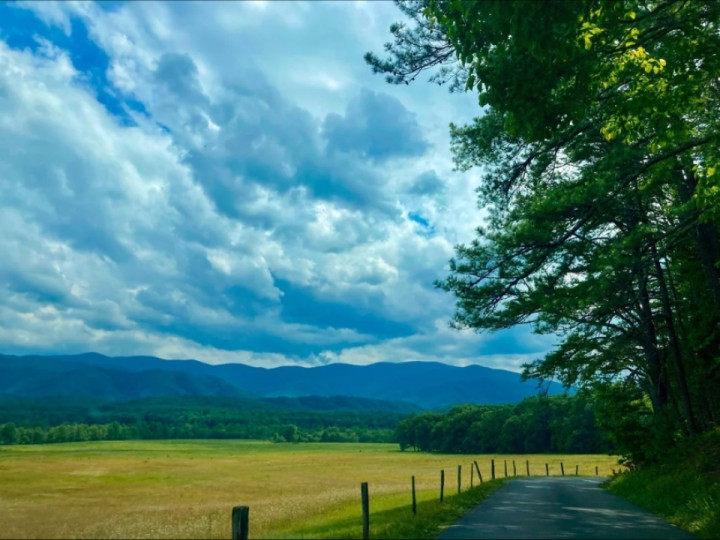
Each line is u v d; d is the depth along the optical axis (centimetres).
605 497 2338
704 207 1728
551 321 2803
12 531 1633
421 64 1691
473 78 1206
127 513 2369
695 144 1631
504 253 2103
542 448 13038
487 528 1364
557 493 2562
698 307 2723
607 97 1481
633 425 3011
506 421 13712
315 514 2056
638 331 2967
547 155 1911
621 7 1146
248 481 5416
